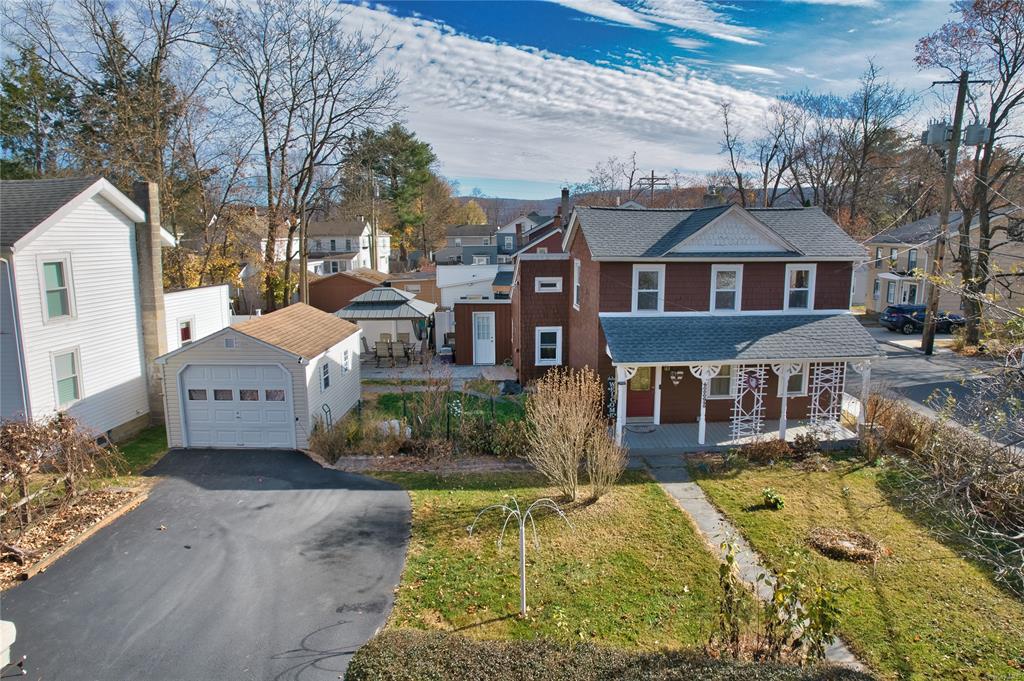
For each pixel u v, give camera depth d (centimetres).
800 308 1777
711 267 1730
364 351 2934
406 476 1370
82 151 2536
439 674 618
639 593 897
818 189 4816
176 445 1545
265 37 2855
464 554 1010
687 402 1747
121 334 1648
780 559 1003
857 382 2177
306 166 3133
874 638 801
